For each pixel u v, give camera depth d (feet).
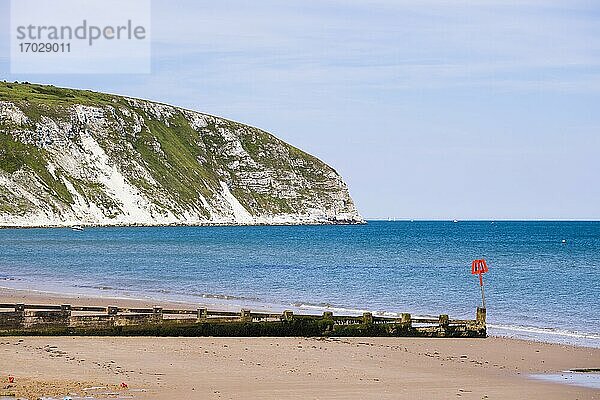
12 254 453.99
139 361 112.27
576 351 132.05
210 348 126.31
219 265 380.99
